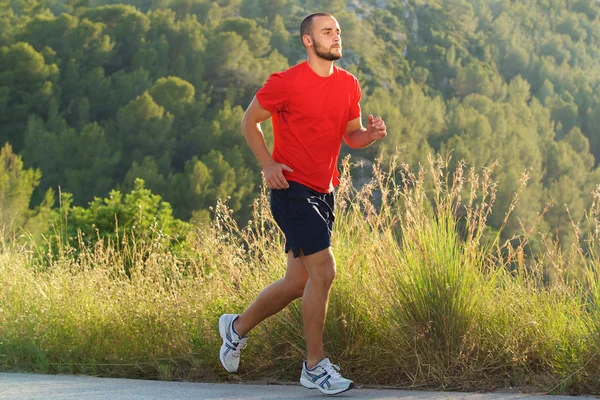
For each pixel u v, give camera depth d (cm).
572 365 328
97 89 6069
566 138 8144
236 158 5088
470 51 11862
